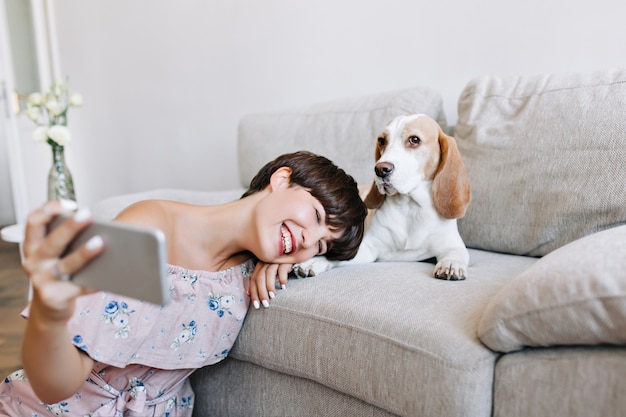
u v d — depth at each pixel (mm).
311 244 1038
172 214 1041
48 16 3258
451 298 969
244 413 1158
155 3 2723
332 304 986
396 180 1200
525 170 1341
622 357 694
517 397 765
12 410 983
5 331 1947
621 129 1220
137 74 2906
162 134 2871
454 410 787
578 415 712
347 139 1683
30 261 553
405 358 849
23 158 3211
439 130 1251
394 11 1933
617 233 867
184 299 989
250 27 2371
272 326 1043
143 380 995
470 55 1786
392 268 1207
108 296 889
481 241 1417
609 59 1554
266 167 1175
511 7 1687
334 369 948
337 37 2104
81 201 3447
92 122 3223
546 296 741
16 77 3195
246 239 1049
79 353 844
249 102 2455
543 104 1365
